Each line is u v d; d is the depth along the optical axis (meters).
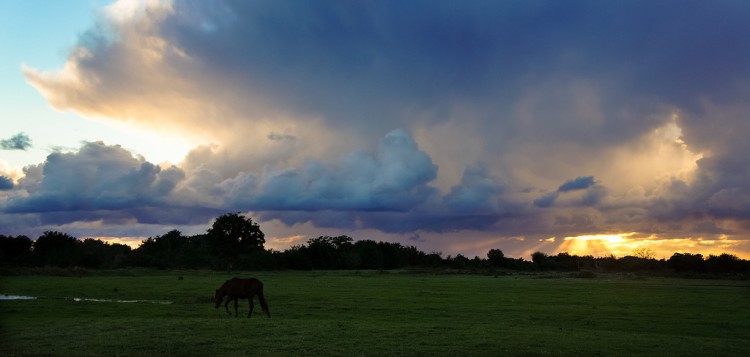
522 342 21.95
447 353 19.50
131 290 53.38
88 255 129.25
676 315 34.59
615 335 24.70
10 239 129.38
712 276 117.31
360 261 172.00
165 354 18.66
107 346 19.91
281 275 111.69
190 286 59.91
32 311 32.53
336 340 21.84
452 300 44.62
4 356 18.02
